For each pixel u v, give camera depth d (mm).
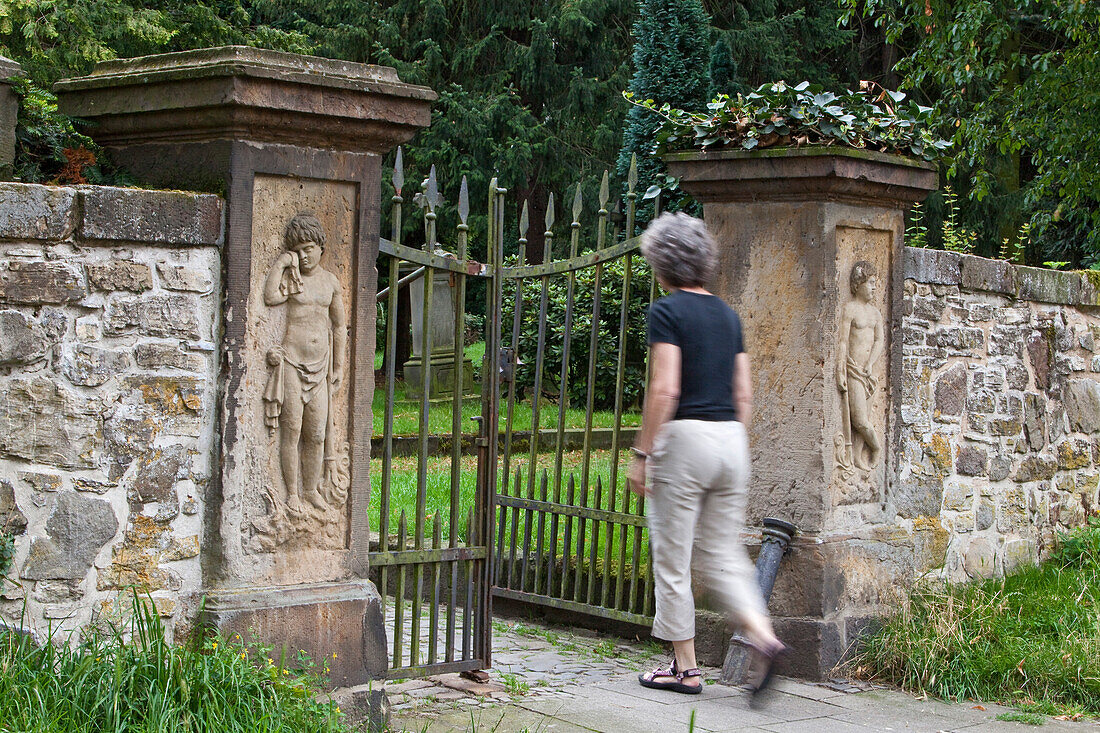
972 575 6793
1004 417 7141
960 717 4938
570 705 4797
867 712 4949
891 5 12406
